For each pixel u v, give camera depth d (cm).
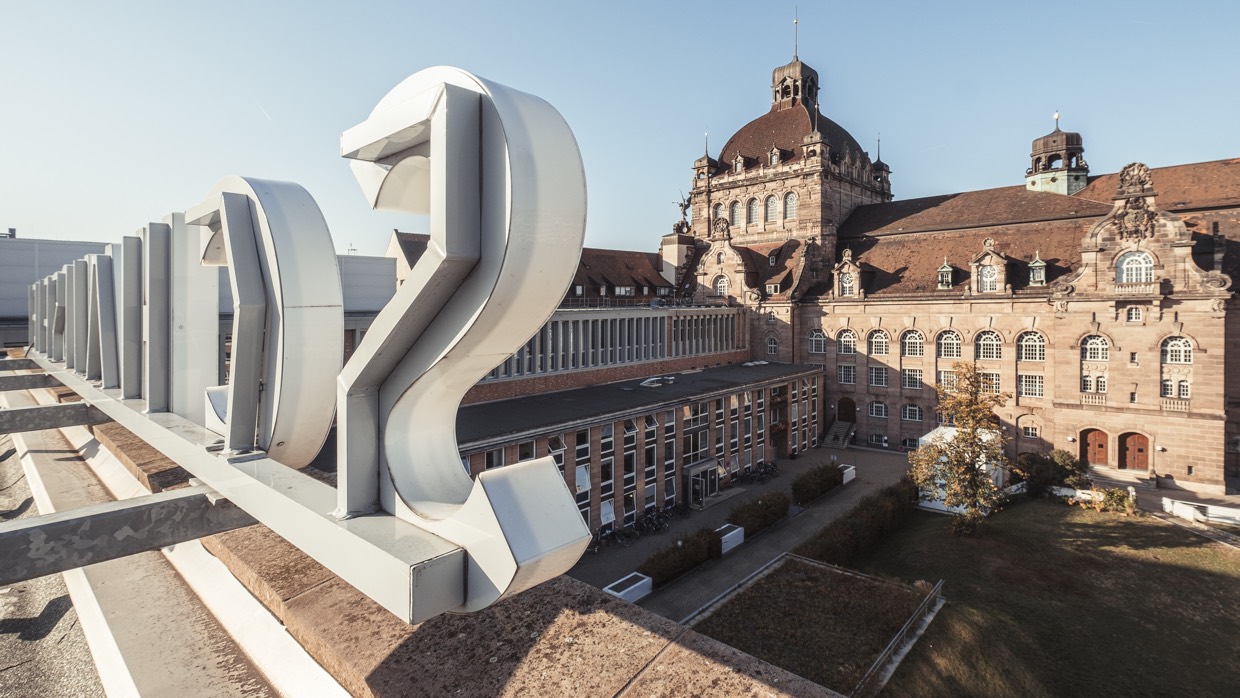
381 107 362
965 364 3325
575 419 3014
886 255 5725
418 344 348
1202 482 3947
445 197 289
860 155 6644
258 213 488
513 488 299
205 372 771
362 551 323
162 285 760
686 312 5256
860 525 3002
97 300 987
